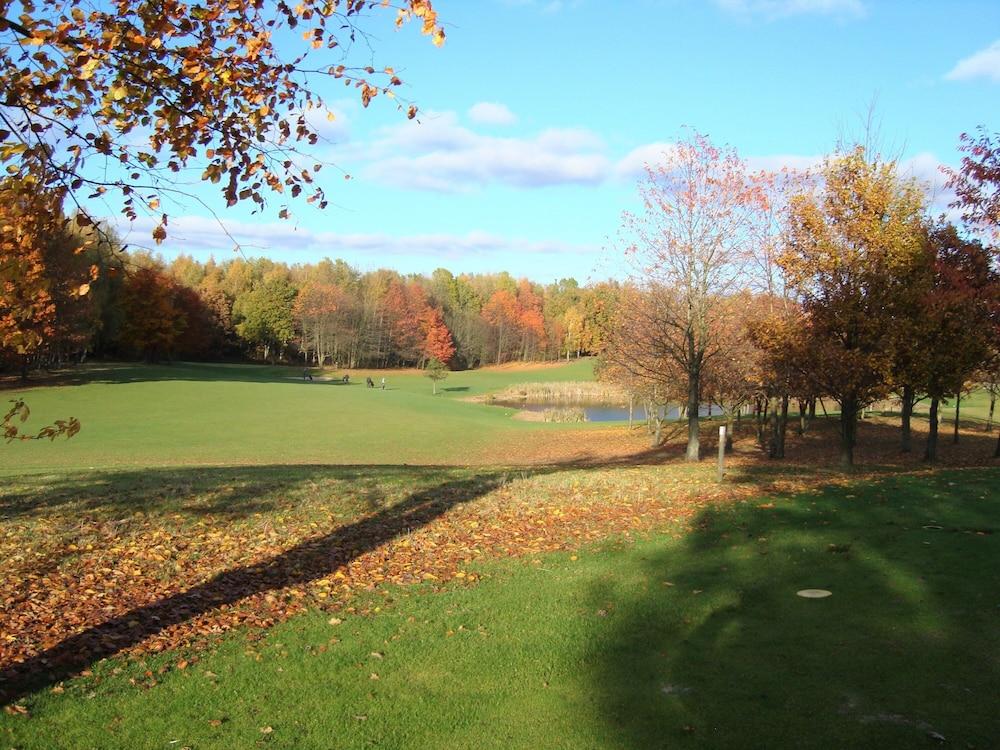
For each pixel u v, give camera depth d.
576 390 74.31
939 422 37.72
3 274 5.23
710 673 5.64
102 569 7.80
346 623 6.74
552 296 132.00
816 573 7.89
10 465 23.72
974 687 5.14
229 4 5.38
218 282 105.12
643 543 9.48
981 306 18.09
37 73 5.07
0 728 4.71
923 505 10.51
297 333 104.12
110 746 4.61
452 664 5.89
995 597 6.75
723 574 8.06
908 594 7.04
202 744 4.66
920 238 19.05
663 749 4.59
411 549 9.16
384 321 104.06
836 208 19.62
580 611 7.07
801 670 5.60
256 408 42.62
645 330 26.88
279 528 9.83
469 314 113.06
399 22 5.25
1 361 46.44
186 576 7.80
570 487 13.07
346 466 19.39
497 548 9.32
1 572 7.46
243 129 5.75
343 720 5.00
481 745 4.70
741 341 27.41
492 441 37.34
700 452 31.48
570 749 4.63
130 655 5.88
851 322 19.23
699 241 24.44
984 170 15.76
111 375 59.00
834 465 21.22
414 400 53.56
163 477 13.93
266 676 5.63
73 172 5.39
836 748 4.48
